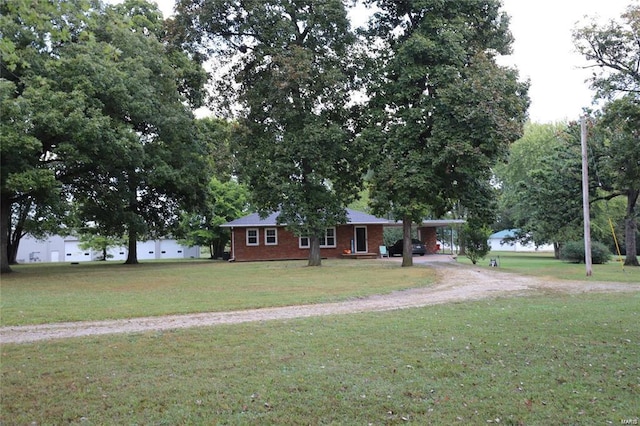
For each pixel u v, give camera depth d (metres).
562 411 4.99
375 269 24.80
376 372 6.33
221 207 47.09
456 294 14.75
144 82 25.88
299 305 12.64
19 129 20.22
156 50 27.20
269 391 5.62
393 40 26.66
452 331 8.88
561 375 6.16
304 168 26.64
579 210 32.34
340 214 27.28
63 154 22.72
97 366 6.78
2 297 14.33
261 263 34.09
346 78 26.11
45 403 5.34
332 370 6.43
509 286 16.86
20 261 60.25
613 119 26.91
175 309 11.86
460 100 22.61
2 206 26.06
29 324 10.17
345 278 19.86
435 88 24.31
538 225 35.91
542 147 59.94
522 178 61.62
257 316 10.97
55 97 21.08
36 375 6.39
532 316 10.47
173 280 20.03
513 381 5.94
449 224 44.50
